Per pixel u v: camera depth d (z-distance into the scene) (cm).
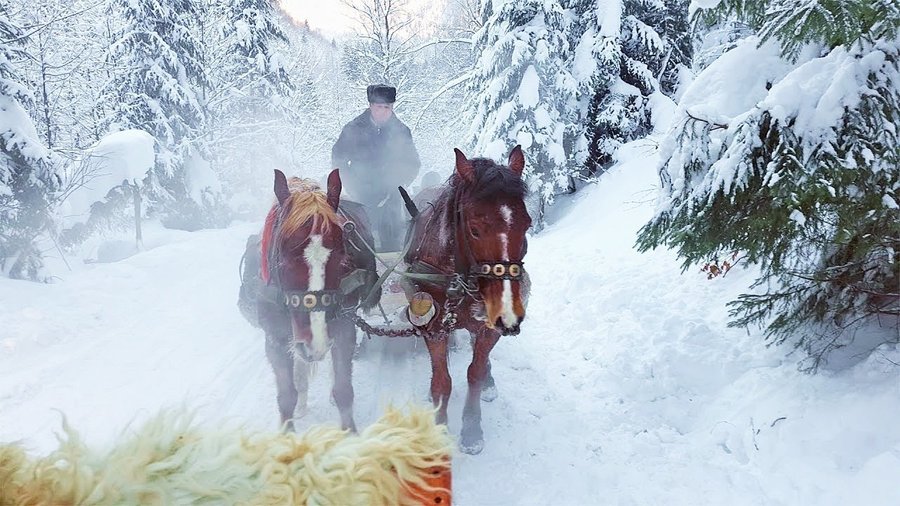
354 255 425
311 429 113
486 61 1501
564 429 455
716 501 341
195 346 638
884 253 377
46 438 431
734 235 392
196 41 2097
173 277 942
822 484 313
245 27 2375
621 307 678
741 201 376
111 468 93
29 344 598
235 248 1251
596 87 1459
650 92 1506
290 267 359
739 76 408
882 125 329
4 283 753
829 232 385
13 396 493
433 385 437
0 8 1055
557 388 538
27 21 1369
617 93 1474
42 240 1120
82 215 1190
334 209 392
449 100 2723
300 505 96
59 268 1082
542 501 362
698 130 401
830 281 392
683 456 396
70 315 689
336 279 369
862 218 344
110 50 1892
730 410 425
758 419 392
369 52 2562
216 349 631
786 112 346
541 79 1443
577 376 555
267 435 109
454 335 647
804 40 354
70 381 529
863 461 316
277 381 418
